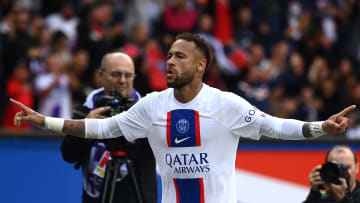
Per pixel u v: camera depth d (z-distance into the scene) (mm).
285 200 21922
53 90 25078
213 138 11898
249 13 33062
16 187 20609
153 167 15492
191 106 12023
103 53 26344
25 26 27891
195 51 12109
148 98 12492
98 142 15336
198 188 11977
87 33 26719
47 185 20766
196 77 12109
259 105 28891
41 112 25094
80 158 15641
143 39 28391
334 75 32531
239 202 21656
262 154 21891
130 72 15609
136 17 30703
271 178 21875
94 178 15359
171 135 12000
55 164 20859
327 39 33750
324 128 11219
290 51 32406
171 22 30438
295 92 30922
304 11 35219
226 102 11922
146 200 15148
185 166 11961
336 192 15320
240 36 32219
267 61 32281
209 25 30812
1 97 24797
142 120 12461
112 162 14859
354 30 34969
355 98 30609
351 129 28672
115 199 15070
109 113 14391
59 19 28875
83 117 15562
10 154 20641
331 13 35281
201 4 31703
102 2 29406
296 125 11578
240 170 21719
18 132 20703
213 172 11898
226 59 30031
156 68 28078
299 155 22125
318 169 15781
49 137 20891
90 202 15391
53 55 25297
